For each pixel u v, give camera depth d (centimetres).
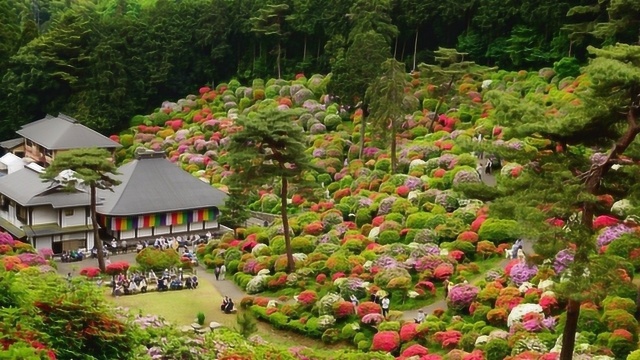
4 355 1672
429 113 9075
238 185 5988
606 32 7969
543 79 9119
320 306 5222
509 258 5578
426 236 6006
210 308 5662
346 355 4000
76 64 11056
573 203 3238
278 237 6656
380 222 6512
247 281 6112
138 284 5981
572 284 3142
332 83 9550
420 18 10919
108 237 7581
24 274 2383
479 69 9275
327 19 11325
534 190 3319
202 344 2761
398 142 8519
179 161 9300
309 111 9731
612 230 4850
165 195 7781
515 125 3462
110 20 11694
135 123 10738
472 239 5844
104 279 6316
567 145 3500
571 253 3347
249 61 11812
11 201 7631
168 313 5506
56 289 2192
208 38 11512
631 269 4519
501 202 3419
